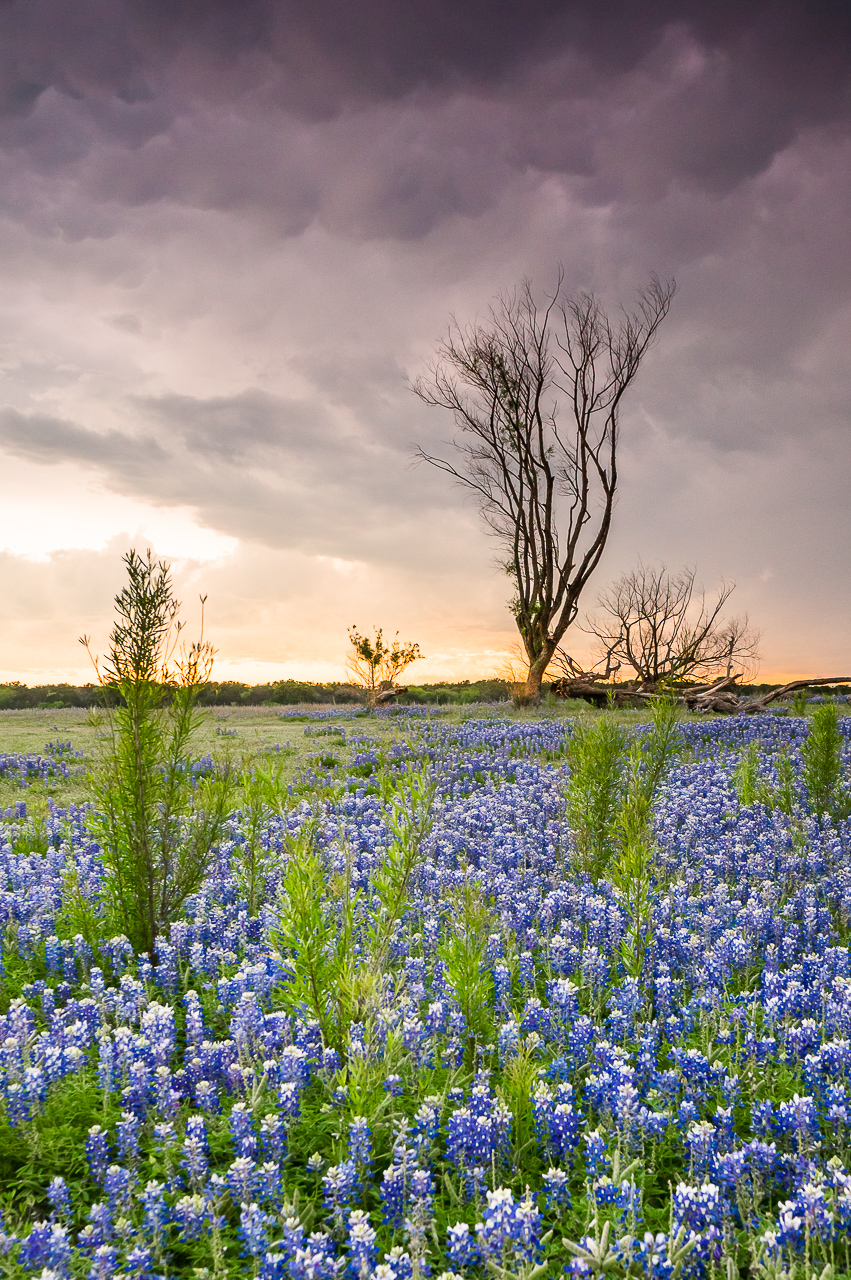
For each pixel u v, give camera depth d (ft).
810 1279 9.89
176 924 22.27
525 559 132.26
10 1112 13.25
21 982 21.18
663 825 35.60
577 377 134.00
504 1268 9.89
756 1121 12.99
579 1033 16.02
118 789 23.40
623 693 118.42
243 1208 10.58
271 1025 16.61
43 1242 9.95
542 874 31.63
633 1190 10.84
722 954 19.90
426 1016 17.51
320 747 68.54
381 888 19.02
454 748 61.52
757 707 108.06
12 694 161.38
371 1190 11.94
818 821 37.73
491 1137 12.32
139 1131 13.43
